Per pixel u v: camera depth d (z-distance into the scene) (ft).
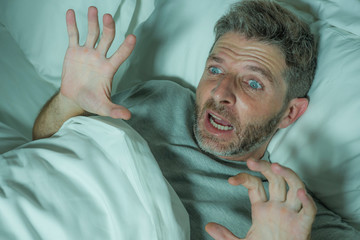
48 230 2.10
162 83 3.58
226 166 3.12
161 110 3.35
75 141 2.53
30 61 3.58
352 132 3.02
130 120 3.27
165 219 2.33
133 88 3.68
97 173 2.37
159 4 3.95
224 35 3.17
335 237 2.83
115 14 3.56
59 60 3.51
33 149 2.48
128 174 2.42
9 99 3.28
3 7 3.51
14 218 2.04
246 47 3.02
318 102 3.21
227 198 2.91
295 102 3.24
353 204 3.03
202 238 2.67
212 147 3.07
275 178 2.10
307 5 3.67
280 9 3.13
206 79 3.17
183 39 3.79
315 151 3.16
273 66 2.98
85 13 3.40
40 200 2.19
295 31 3.03
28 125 3.29
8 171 2.28
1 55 3.46
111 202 2.28
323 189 3.16
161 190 2.38
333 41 3.31
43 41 3.45
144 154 2.49
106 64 2.44
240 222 2.75
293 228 1.99
